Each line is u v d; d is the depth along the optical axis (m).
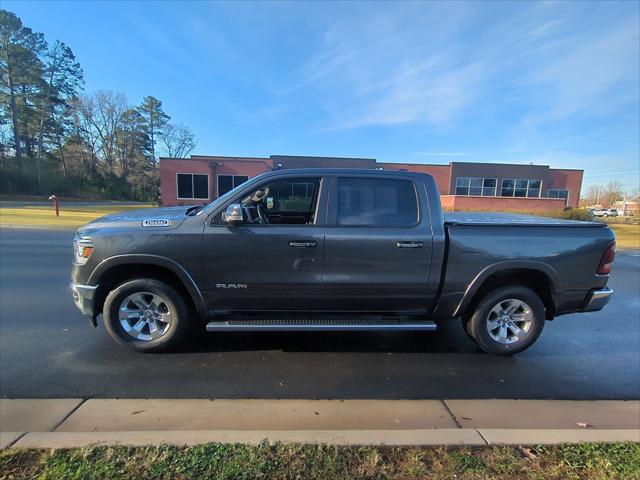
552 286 4.06
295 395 3.21
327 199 3.91
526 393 3.36
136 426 2.67
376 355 4.13
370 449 2.30
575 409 3.09
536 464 2.22
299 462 2.17
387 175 3.99
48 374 3.52
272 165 32.53
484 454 2.30
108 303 3.88
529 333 4.11
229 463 2.14
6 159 54.62
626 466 2.22
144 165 70.81
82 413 2.84
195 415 2.84
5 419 2.75
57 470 2.05
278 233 3.81
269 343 4.39
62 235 14.12
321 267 3.86
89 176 65.00
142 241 3.74
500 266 3.93
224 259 3.80
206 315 3.97
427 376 3.66
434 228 3.93
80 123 64.31
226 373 3.61
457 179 36.50
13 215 21.08
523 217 5.07
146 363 3.79
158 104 71.31
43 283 7.04
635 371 3.88
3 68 52.44
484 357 4.16
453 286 3.96
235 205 3.72
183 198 30.69
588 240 4.03
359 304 4.02
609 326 5.34
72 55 60.75
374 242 3.85
